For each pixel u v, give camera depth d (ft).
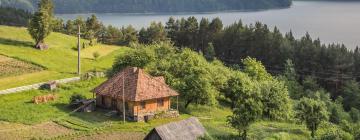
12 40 484.74
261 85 326.44
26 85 333.42
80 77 373.81
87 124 261.24
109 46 602.44
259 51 608.60
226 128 281.74
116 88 296.71
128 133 249.34
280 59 588.50
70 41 554.87
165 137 215.92
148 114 286.87
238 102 267.39
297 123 313.53
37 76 370.53
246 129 255.09
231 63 633.61
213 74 365.20
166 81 342.64
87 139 234.17
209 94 327.26
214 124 290.35
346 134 212.64
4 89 317.83
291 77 525.75
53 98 308.19
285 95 326.85
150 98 290.56
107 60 498.69
